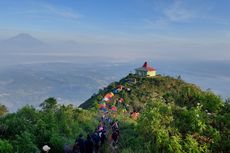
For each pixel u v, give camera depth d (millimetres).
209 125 14016
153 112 14828
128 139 18625
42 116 22828
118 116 31391
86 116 28547
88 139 16984
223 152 13148
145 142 14953
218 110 15648
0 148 15438
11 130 19484
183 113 14820
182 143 13305
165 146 13352
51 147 18234
